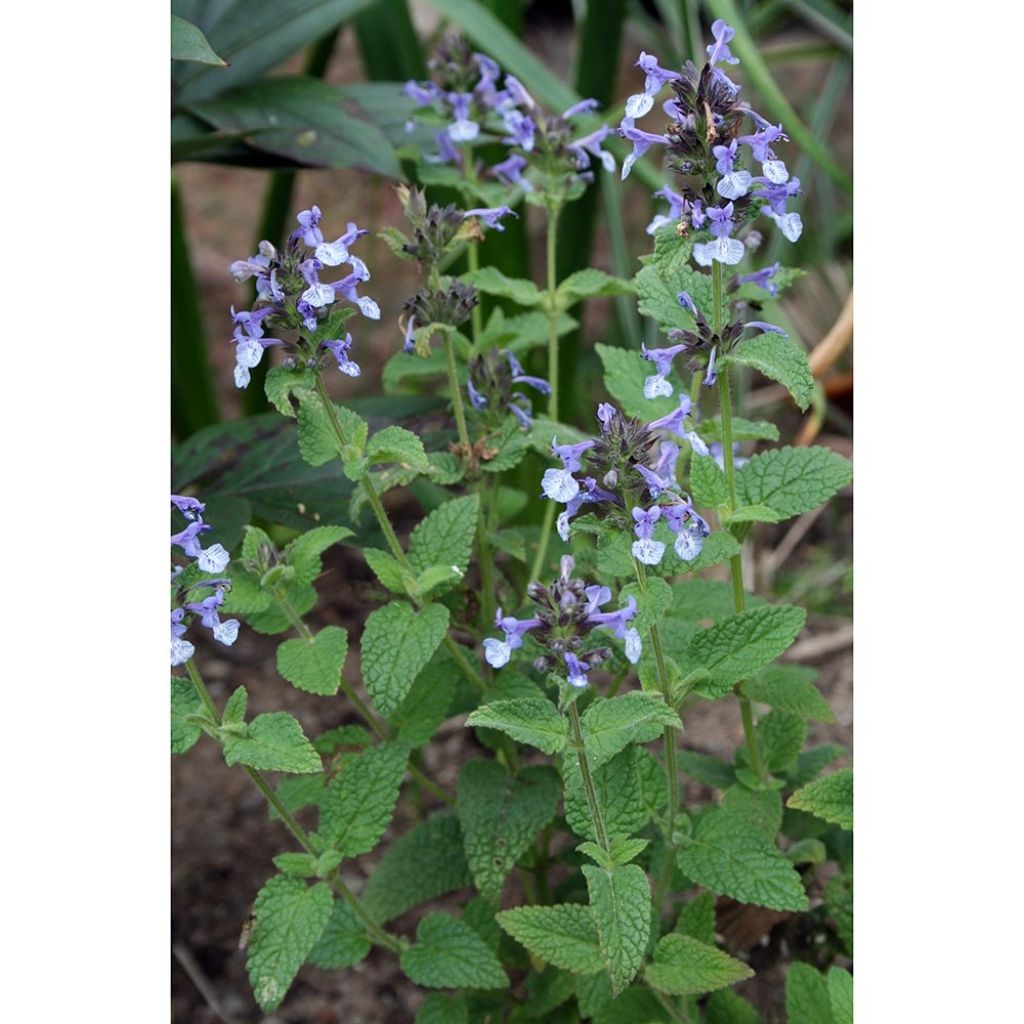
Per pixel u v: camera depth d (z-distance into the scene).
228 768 0.94
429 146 0.87
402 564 0.70
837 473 0.70
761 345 0.66
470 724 0.64
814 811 0.67
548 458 0.78
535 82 0.91
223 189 1.28
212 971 0.85
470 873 0.76
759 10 1.14
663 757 0.82
